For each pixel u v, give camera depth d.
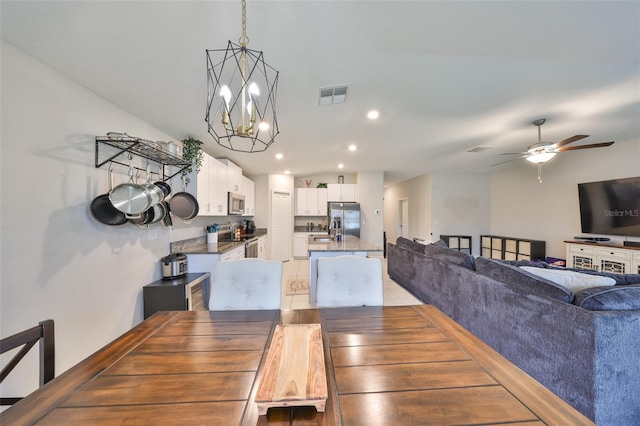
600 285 1.85
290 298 3.97
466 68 2.08
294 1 1.38
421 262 3.78
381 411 0.76
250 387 0.87
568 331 1.58
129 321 2.47
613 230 4.34
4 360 1.52
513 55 1.91
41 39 1.54
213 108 2.53
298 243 7.05
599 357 1.43
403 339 1.22
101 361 1.02
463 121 3.20
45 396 0.82
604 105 2.82
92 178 2.08
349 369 0.97
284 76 2.11
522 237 6.18
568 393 1.58
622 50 1.86
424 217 7.30
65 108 1.87
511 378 0.92
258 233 6.12
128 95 2.23
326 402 0.79
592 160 4.77
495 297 2.22
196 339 1.22
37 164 1.68
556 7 1.47
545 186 5.65
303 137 3.70
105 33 1.53
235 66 1.92
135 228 2.55
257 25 1.54
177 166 2.91
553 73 2.17
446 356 1.07
